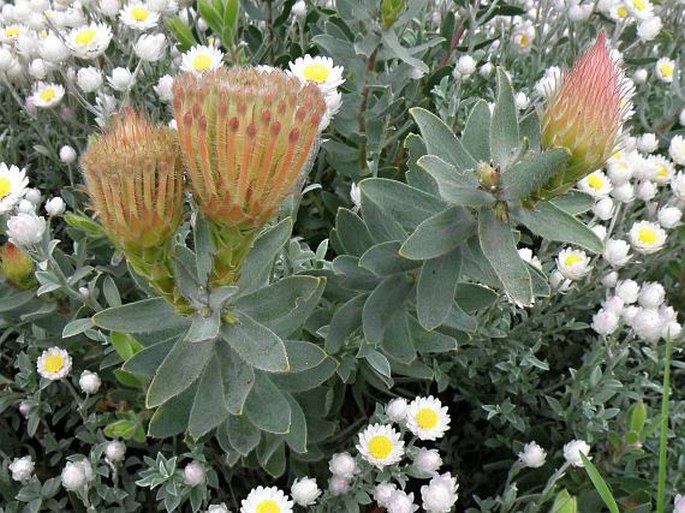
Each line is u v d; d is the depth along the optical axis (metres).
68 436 0.50
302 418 0.39
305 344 0.37
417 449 0.41
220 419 0.35
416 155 0.39
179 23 0.56
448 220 0.34
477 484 0.51
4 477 0.44
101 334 0.43
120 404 0.46
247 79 0.22
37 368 0.45
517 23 0.77
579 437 0.46
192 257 0.33
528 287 0.30
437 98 0.59
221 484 0.48
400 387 0.53
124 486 0.44
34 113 0.56
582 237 0.30
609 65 0.26
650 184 0.53
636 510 0.42
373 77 0.52
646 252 0.50
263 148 0.21
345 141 0.59
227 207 0.23
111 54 0.63
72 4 0.62
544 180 0.27
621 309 0.46
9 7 0.66
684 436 0.47
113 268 0.49
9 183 0.44
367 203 0.39
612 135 0.27
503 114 0.31
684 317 0.59
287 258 0.43
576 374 0.47
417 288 0.35
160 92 0.52
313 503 0.42
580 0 0.74
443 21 0.64
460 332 0.44
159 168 0.22
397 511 0.37
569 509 0.33
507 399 0.48
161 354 0.37
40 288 0.40
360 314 0.41
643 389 0.50
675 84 0.63
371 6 0.48
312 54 0.65
